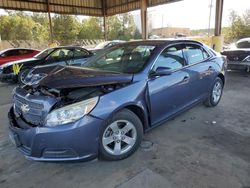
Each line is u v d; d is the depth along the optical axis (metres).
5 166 2.78
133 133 2.86
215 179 2.42
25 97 2.63
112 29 40.38
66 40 36.09
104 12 19.97
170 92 3.27
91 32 38.31
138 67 3.07
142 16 16.41
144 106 2.92
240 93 5.71
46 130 2.33
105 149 2.65
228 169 2.58
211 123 3.86
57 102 2.41
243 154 2.88
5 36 33.19
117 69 3.22
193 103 3.89
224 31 28.97
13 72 7.83
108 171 2.61
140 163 2.74
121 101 2.61
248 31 27.83
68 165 2.74
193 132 3.53
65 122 2.33
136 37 40.66
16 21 33.53
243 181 2.38
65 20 36.09
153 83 3.01
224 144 3.15
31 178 2.54
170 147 3.09
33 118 2.55
